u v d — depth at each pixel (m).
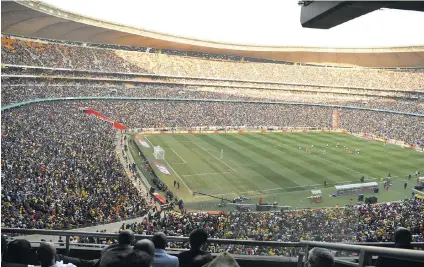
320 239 21.98
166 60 114.69
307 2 3.94
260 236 22.89
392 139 76.50
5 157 35.62
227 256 2.82
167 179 46.41
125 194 34.16
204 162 55.41
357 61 123.19
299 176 49.75
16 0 65.06
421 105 101.88
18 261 4.96
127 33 99.38
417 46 107.12
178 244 20.80
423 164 58.41
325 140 76.38
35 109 67.38
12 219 21.81
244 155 60.72
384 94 115.44
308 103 106.25
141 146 63.56
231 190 43.31
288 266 7.88
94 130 61.62
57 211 25.88
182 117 85.44
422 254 3.23
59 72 91.00
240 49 120.25
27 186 29.02
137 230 24.31
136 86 105.00
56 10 78.69
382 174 52.25
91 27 91.81
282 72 123.94
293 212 29.84
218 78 115.88
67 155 42.44
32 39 90.06
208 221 27.27
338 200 40.88
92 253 8.37
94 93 89.56
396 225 25.39
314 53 123.12
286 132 85.31
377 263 4.67
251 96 110.00
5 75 75.75
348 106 104.75
